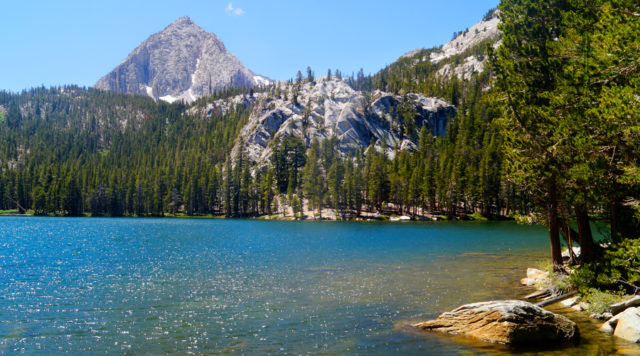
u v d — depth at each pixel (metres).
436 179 147.50
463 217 142.62
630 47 13.80
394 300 22.72
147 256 45.31
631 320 14.83
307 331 17.14
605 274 17.25
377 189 157.25
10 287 27.34
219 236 78.31
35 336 16.91
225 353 14.66
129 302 22.81
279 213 174.00
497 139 145.25
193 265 37.94
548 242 61.59
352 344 15.30
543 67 21.36
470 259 41.31
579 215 20.98
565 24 21.00
